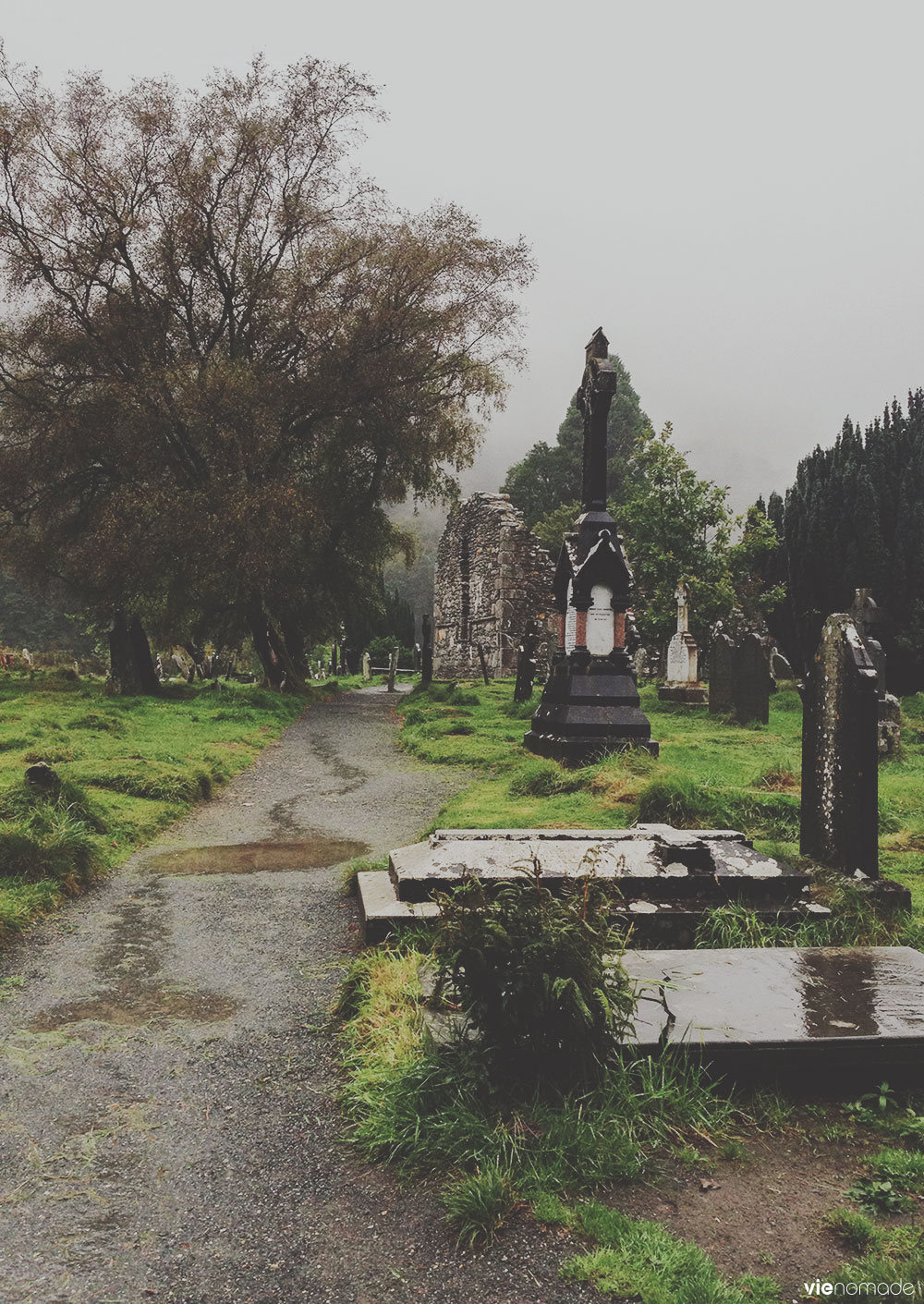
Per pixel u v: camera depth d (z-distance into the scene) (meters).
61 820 7.08
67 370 21.83
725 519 28.47
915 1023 3.70
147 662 20.67
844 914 5.27
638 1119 3.21
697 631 28.25
